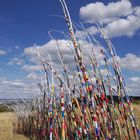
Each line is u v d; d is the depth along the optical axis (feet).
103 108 17.62
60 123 25.68
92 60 17.95
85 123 18.44
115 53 17.11
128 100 16.89
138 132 16.52
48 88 28.22
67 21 17.61
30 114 54.90
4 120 84.74
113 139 17.43
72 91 20.42
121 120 17.06
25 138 51.90
